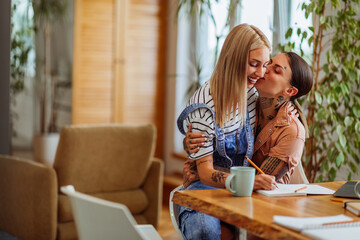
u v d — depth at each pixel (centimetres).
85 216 133
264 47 191
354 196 163
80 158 325
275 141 203
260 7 413
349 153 277
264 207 147
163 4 547
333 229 125
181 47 536
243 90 190
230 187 163
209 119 189
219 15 479
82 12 514
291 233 123
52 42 521
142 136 346
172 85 545
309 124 287
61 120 524
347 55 278
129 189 350
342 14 273
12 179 335
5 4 354
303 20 338
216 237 177
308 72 205
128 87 538
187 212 185
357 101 271
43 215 316
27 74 520
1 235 363
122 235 126
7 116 366
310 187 178
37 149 518
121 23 529
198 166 188
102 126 335
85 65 520
